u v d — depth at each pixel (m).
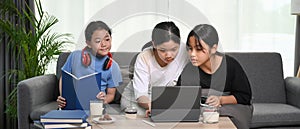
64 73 2.35
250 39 3.86
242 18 3.86
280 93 3.34
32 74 3.31
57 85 3.23
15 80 3.61
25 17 3.67
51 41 3.46
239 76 2.62
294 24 3.82
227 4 3.86
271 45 3.86
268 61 3.38
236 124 2.31
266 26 3.85
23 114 2.75
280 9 3.83
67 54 3.29
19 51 3.42
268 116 2.83
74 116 1.83
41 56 3.34
